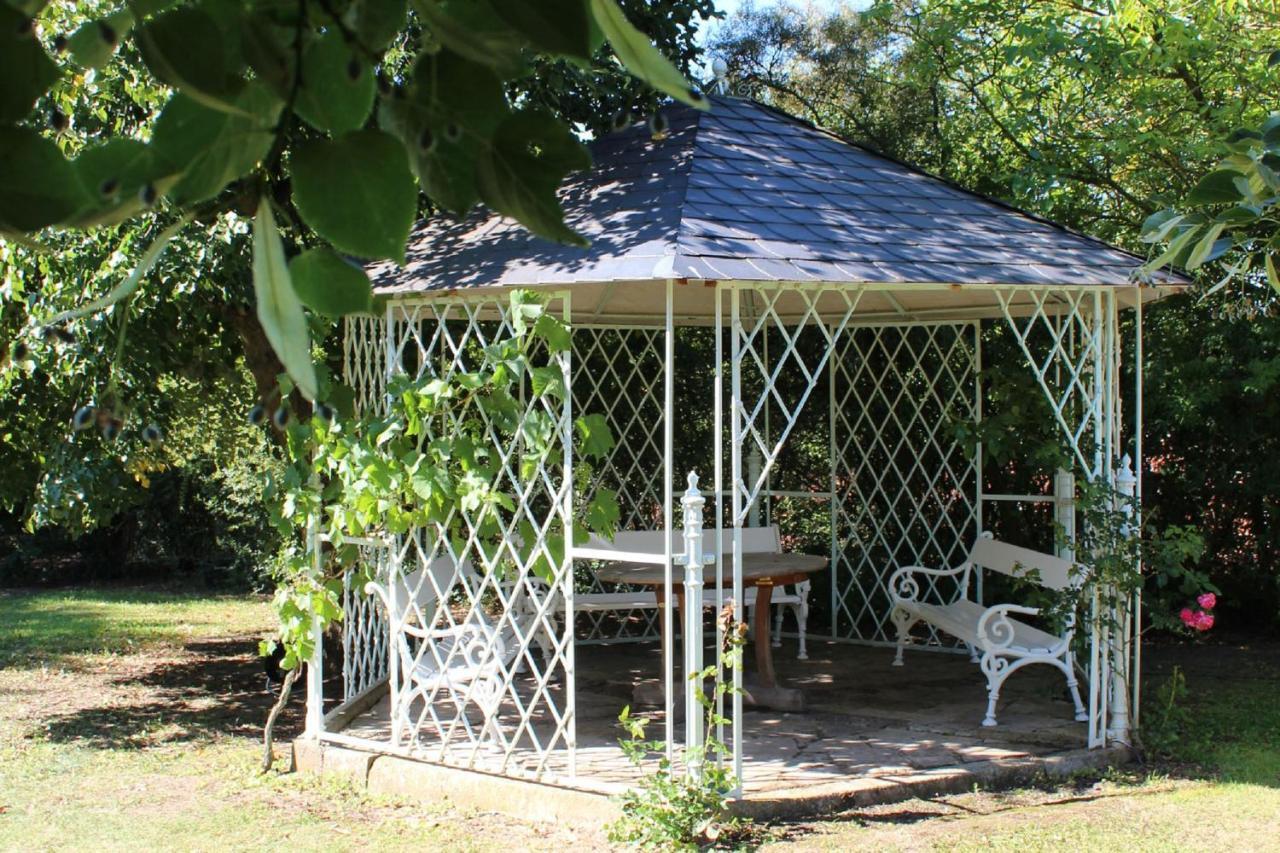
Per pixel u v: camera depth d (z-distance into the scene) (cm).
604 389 1098
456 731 754
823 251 638
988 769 655
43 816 643
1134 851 552
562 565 625
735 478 612
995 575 1029
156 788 693
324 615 701
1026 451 875
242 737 819
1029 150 1213
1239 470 1082
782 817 597
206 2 97
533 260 634
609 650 1033
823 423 1131
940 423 1039
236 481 1134
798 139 852
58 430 835
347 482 660
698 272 575
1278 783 661
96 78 663
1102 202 1235
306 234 417
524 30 94
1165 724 742
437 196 108
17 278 725
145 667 1098
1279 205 232
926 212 768
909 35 1343
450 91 102
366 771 686
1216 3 1038
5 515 1714
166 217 692
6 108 93
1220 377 1037
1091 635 715
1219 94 1093
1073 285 689
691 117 827
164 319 801
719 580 616
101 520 872
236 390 1038
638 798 584
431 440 654
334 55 99
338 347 931
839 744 709
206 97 93
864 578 1100
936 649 1009
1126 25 1113
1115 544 706
